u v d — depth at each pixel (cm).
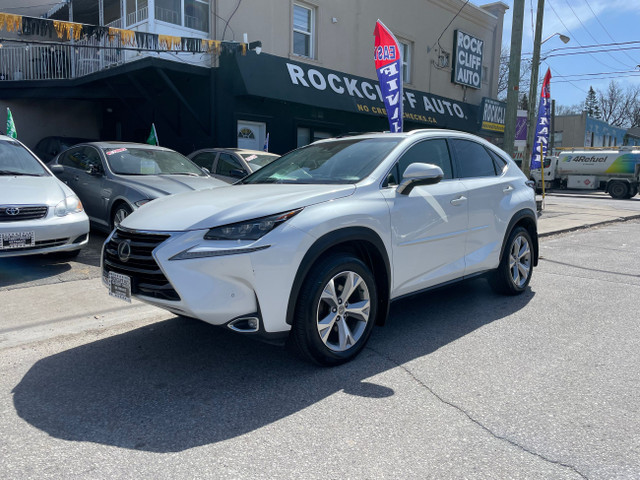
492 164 545
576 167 2634
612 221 1348
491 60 2269
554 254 854
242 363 382
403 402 321
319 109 1522
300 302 344
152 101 1322
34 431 287
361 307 381
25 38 1538
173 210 365
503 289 556
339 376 359
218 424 295
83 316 478
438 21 1945
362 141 471
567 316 499
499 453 265
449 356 396
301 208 350
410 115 1661
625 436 282
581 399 326
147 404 319
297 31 1491
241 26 1326
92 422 297
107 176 772
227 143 1295
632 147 2583
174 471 250
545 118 1538
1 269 633
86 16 1691
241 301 325
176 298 325
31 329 445
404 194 411
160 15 1241
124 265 360
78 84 1392
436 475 247
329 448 270
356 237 367
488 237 505
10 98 1505
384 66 998
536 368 374
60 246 608
